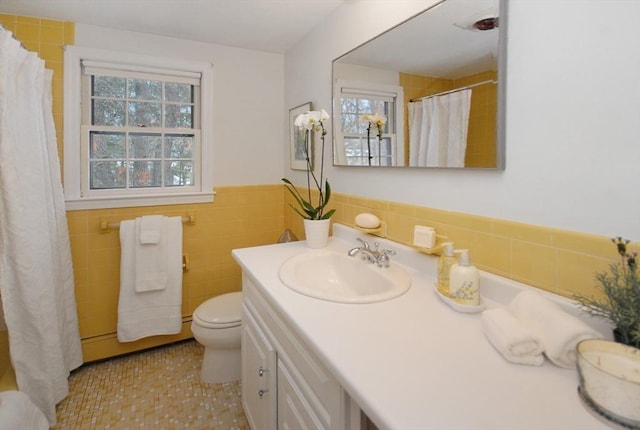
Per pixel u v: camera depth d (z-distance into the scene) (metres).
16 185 1.42
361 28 1.54
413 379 0.62
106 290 2.07
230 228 2.39
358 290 1.31
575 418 0.52
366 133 1.51
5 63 1.33
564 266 0.82
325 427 0.79
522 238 0.90
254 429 1.34
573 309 0.77
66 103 1.89
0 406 1.22
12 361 1.46
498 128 0.93
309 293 1.02
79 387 1.84
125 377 1.93
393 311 0.91
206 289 2.35
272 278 1.18
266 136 2.46
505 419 0.52
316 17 1.84
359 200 1.59
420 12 1.20
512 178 0.92
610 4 0.71
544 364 0.67
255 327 1.30
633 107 0.69
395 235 1.37
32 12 1.76
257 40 2.18
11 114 1.39
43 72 1.60
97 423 1.58
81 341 2.01
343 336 0.78
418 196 1.25
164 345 2.28
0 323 1.66
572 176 0.79
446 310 0.92
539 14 0.84
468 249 1.06
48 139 1.71
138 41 2.03
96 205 2.00
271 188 2.50
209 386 1.86
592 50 0.74
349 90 1.62
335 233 1.77
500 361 0.68
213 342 1.81
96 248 2.03
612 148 0.72
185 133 2.25
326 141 1.87
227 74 2.29
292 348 0.97
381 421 0.53
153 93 2.14
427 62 1.17
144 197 2.11
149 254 2.08
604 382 0.52
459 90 1.05
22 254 1.46
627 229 0.71
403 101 1.28
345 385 0.63
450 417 0.53
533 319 0.74
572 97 0.78
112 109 2.05
